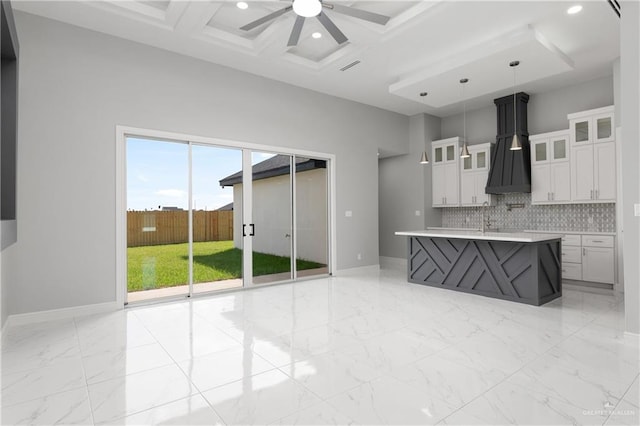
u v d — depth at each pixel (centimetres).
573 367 260
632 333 306
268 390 229
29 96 377
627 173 309
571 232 565
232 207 530
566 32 425
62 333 340
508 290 457
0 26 275
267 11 400
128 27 411
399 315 394
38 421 197
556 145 588
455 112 761
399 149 758
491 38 437
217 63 508
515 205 674
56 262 390
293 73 545
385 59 497
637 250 304
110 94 425
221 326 359
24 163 373
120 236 428
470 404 211
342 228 658
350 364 267
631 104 306
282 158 588
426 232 561
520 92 635
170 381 242
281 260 582
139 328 355
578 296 479
